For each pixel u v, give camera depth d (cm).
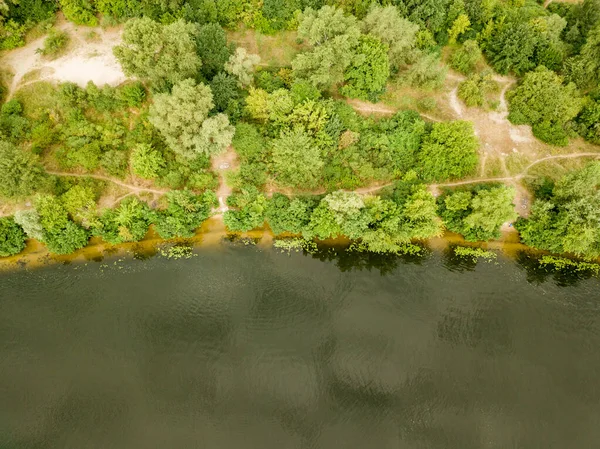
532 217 5931
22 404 4866
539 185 6244
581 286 5831
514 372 5206
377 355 5259
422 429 4894
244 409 4922
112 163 5856
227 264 5756
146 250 5788
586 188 5556
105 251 5753
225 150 6031
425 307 5612
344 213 5728
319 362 5191
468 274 5862
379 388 5084
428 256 5962
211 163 6178
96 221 5662
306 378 5103
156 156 5812
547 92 6297
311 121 5872
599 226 5441
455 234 6088
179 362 5138
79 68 6231
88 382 4994
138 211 5762
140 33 5372
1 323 5250
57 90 6059
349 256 5934
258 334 5334
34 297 5428
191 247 5838
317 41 6044
